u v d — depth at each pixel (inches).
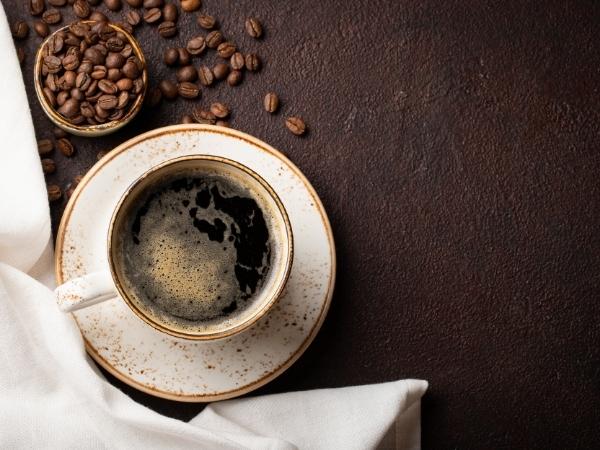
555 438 27.1
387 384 25.9
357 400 25.7
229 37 26.7
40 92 24.8
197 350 24.4
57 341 24.2
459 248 27.0
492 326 27.0
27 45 26.2
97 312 24.2
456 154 27.1
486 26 27.3
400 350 26.8
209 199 23.5
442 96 27.1
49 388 24.8
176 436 24.7
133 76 25.0
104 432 24.8
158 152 24.0
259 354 24.5
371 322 26.7
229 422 25.1
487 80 27.3
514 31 27.4
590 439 27.1
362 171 26.8
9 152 24.5
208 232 23.5
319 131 26.8
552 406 27.1
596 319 27.3
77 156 26.0
